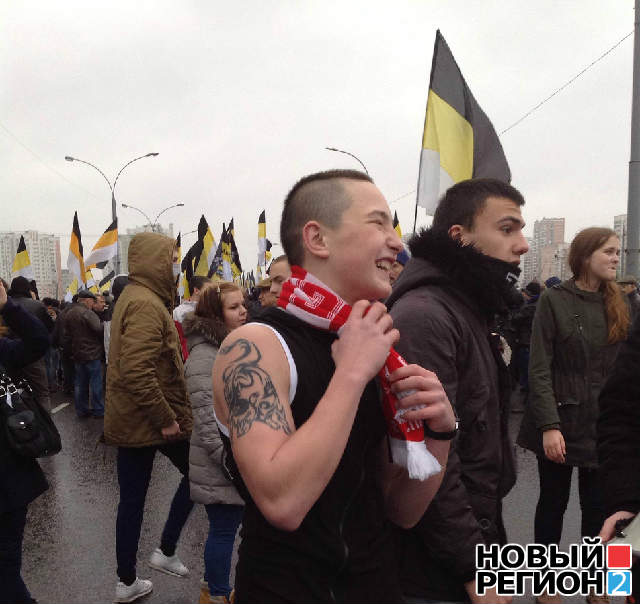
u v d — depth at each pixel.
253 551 1.17
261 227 20.16
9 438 2.47
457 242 1.74
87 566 3.59
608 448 1.73
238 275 16.25
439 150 2.77
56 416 8.45
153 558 3.34
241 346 1.12
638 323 1.77
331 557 1.11
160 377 3.12
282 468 0.98
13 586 2.58
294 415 1.11
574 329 2.84
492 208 1.92
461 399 1.70
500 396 1.80
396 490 1.37
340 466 1.14
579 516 4.22
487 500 1.70
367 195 1.20
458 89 2.82
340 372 1.06
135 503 3.08
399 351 1.63
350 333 1.10
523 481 5.02
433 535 1.54
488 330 1.81
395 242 1.21
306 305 1.16
